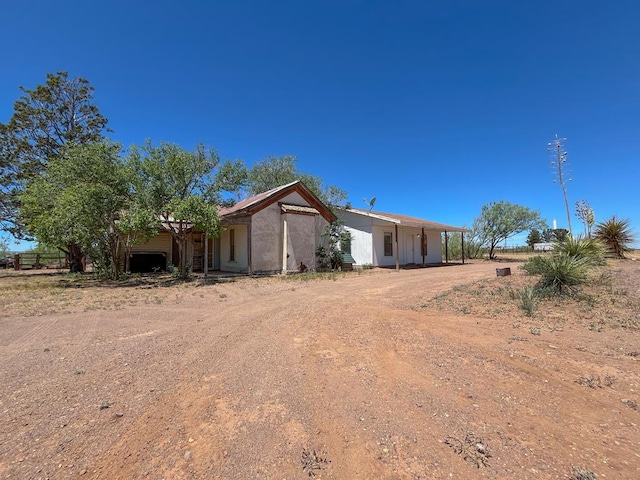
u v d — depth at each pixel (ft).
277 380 12.48
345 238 64.85
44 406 10.85
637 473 7.31
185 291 36.70
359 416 9.87
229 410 10.38
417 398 10.87
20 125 69.05
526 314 20.35
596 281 25.82
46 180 49.24
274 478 7.43
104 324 21.97
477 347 15.34
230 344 17.01
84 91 74.69
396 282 39.78
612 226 43.68
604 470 7.43
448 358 14.19
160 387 12.14
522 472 7.41
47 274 63.67
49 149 71.56
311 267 58.85
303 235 58.08
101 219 43.70
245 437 8.95
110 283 45.29
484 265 68.90
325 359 14.53
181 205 40.63
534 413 9.84
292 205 57.57
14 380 12.96
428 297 28.07
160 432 9.27
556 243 31.27
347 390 11.55
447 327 18.84
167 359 15.05
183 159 43.91
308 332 18.80
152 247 63.52
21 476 7.61
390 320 20.84
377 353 15.08
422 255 73.97
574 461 7.74
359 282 41.22
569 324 18.26
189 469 7.76
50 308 27.61
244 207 52.90
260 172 85.10
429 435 8.86
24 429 9.52
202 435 9.09
